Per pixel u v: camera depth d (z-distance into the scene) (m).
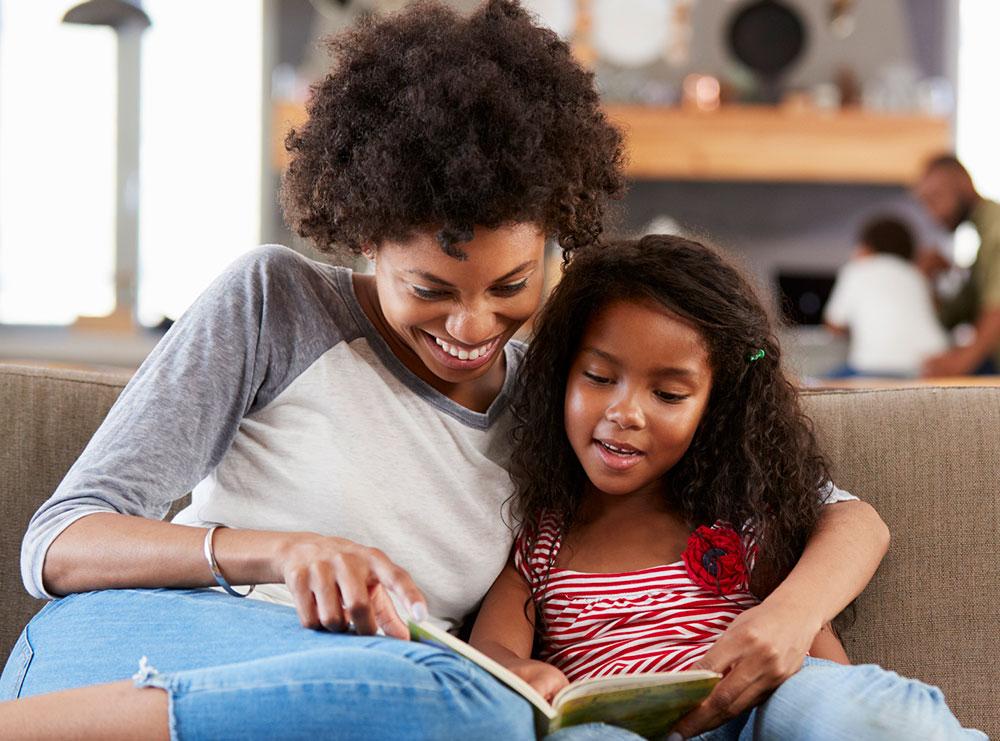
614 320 1.33
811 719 1.04
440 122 1.11
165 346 1.24
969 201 4.15
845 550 1.26
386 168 1.11
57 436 1.47
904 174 6.12
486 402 1.36
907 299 4.45
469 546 1.28
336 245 1.28
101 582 1.10
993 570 1.41
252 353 1.23
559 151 1.18
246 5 5.83
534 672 1.13
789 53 6.18
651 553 1.36
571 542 1.38
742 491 1.38
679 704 1.05
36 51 5.24
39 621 1.14
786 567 1.34
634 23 6.12
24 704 0.95
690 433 1.34
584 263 1.38
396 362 1.28
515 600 1.33
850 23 6.35
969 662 1.39
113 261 5.14
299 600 0.99
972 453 1.45
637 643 1.28
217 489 1.24
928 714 1.03
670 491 1.41
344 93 1.20
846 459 1.46
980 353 4.10
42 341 4.44
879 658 1.39
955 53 6.32
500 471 1.33
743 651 1.09
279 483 1.22
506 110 1.12
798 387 1.51
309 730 0.89
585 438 1.34
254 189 5.87
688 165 6.17
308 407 1.25
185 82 5.81
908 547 1.42
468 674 0.92
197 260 5.86
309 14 5.96
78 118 5.27
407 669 0.90
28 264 5.25
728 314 1.34
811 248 6.37
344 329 1.28
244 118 5.85
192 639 1.01
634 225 6.39
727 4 6.39
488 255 1.13
